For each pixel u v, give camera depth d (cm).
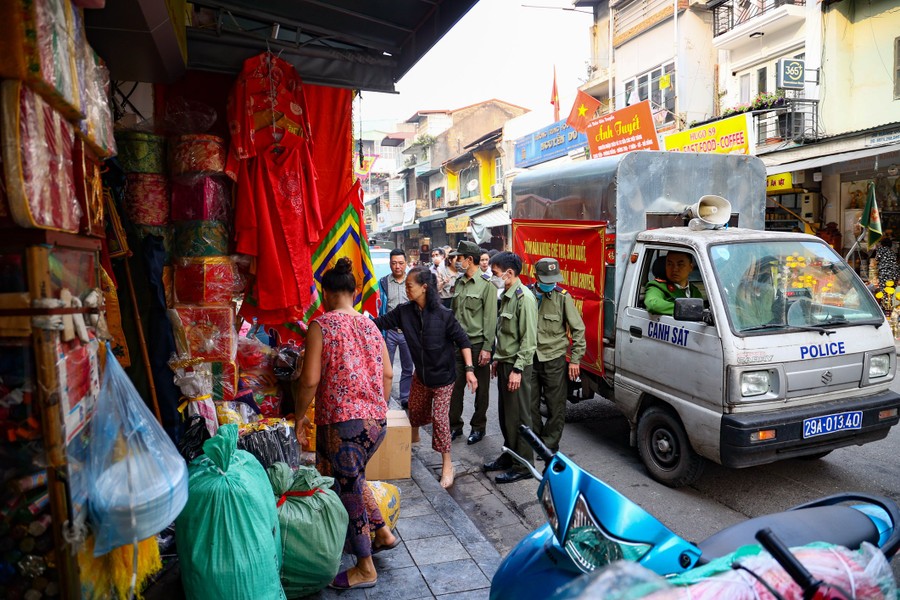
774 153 1430
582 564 192
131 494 196
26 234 174
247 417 398
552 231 672
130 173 385
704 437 452
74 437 191
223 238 404
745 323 446
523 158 2381
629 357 538
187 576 252
